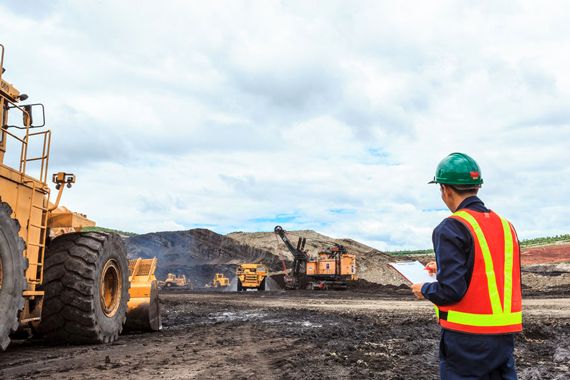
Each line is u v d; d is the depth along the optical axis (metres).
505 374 2.38
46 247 7.60
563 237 64.25
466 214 2.47
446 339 2.42
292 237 71.38
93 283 7.20
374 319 11.75
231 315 13.34
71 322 7.16
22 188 6.57
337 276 42.16
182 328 10.02
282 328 9.70
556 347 7.14
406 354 6.54
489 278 2.37
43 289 7.11
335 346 7.19
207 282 62.28
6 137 6.56
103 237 7.59
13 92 6.79
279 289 48.06
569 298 20.50
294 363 5.87
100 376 5.21
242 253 66.00
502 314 2.36
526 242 64.62
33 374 5.30
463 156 2.67
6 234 5.80
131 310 9.04
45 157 7.12
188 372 5.45
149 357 6.36
